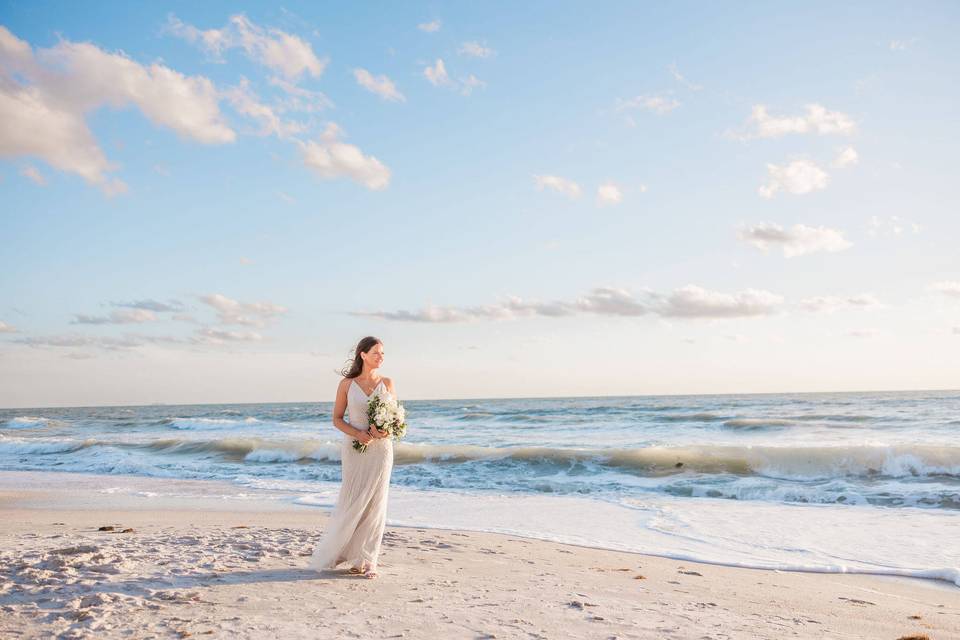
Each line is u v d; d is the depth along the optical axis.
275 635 3.60
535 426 33.84
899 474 14.59
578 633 3.89
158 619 3.87
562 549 7.96
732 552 8.05
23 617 3.87
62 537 7.43
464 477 15.80
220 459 20.72
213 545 6.59
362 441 5.32
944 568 6.74
